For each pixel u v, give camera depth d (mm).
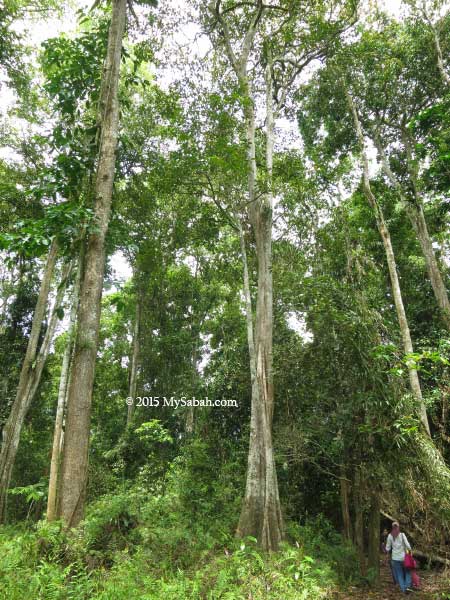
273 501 8938
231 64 12859
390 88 15016
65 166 9570
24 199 14227
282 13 13742
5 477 12375
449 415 10234
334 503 11914
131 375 19250
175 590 5488
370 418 9180
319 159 14102
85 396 7832
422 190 13531
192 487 10758
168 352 19125
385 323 11555
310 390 10359
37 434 18125
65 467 7434
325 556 8812
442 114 11594
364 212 16688
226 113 10211
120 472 14898
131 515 8578
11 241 7875
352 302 10359
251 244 13359
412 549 9812
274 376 10719
